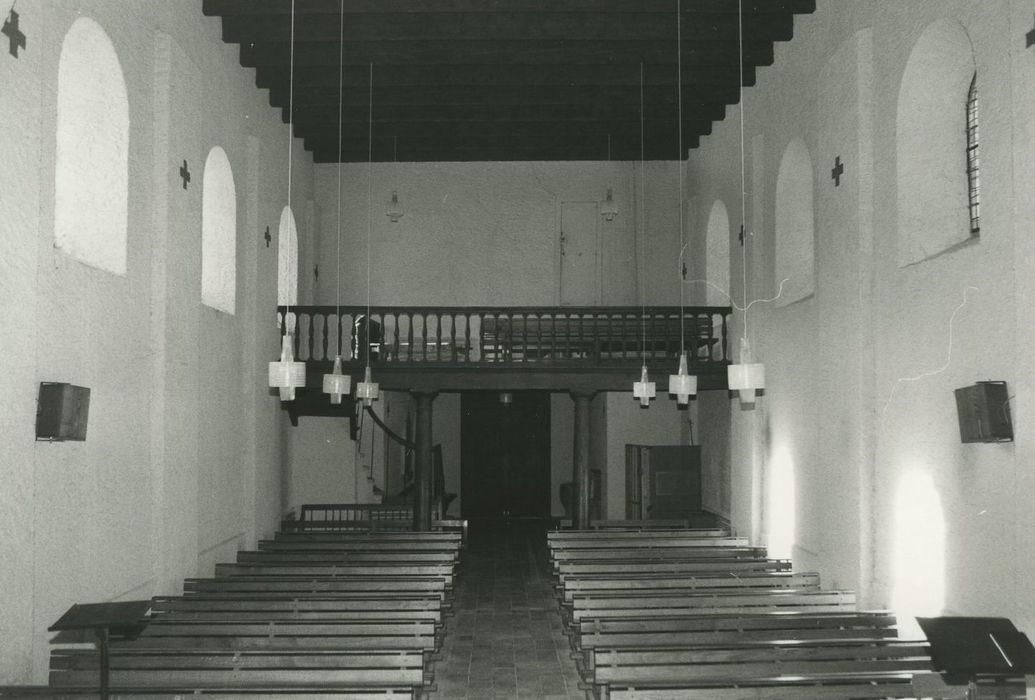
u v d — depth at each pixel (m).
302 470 20.81
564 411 28.89
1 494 7.73
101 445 10.03
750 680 7.94
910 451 10.82
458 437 28.77
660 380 18.45
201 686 8.12
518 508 28.73
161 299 11.69
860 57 12.00
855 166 12.09
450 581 12.85
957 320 9.68
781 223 15.56
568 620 12.23
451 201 23.27
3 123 7.77
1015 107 8.27
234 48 15.48
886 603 11.41
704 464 21.52
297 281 20.86
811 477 13.92
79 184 10.63
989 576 9.06
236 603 10.85
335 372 13.52
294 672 8.17
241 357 15.81
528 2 14.10
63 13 9.04
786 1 13.84
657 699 7.69
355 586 12.39
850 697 7.75
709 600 10.98
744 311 16.22
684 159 23.14
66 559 9.12
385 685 8.20
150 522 11.55
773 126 15.92
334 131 20.42
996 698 6.71
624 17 15.16
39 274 8.44
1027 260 8.13
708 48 15.95
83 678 8.14
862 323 11.91
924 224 11.01
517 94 18.44
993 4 8.89
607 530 18.31
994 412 8.51
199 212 13.25
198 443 13.28
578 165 23.38
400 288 23.11
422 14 15.12
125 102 10.77
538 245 23.23
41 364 8.55
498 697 10.47
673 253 23.22
